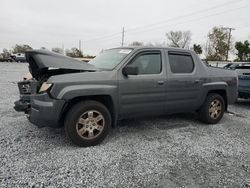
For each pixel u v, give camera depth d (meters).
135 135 4.61
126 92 4.20
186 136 4.67
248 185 2.95
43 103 3.65
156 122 5.59
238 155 3.85
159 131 4.92
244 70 8.02
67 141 4.12
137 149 3.91
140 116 4.56
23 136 4.29
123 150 3.85
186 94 5.01
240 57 57.62
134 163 3.41
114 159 3.51
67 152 3.67
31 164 3.23
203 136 4.71
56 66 3.74
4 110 6.17
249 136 4.84
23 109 4.22
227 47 52.88
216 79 5.55
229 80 5.83
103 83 3.96
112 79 4.05
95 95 3.94
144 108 4.46
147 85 4.41
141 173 3.14
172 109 4.90
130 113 4.37
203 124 5.60
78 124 3.82
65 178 2.92
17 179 2.84
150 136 4.58
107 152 3.74
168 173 3.17
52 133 4.48
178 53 5.02
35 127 4.80
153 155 3.71
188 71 5.11
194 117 6.17
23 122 5.12
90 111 3.90
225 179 3.08
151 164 3.41
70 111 3.78
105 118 4.04
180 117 6.16
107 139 4.32
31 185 2.74
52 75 3.91
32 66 4.18
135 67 4.00
